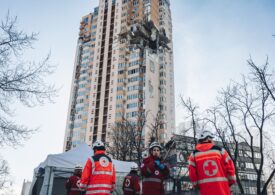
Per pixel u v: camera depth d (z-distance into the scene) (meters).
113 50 69.88
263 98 17.67
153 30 69.75
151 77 63.00
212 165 4.35
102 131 60.78
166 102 63.94
